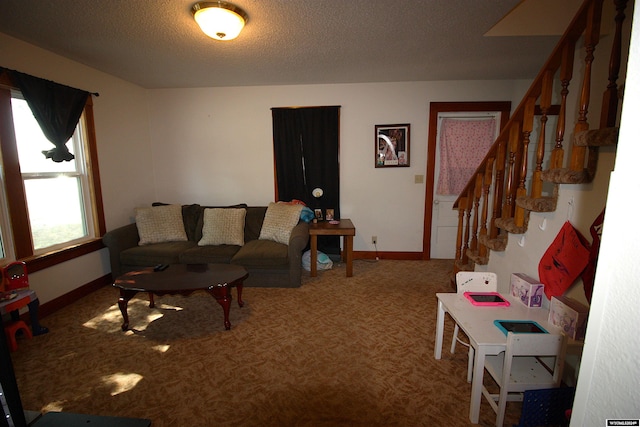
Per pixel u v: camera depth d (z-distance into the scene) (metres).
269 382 1.87
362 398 1.74
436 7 2.12
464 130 4.08
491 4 2.08
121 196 3.71
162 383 1.86
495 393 1.80
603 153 1.48
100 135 3.39
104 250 3.43
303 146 4.12
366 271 3.83
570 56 1.69
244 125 4.18
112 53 2.87
